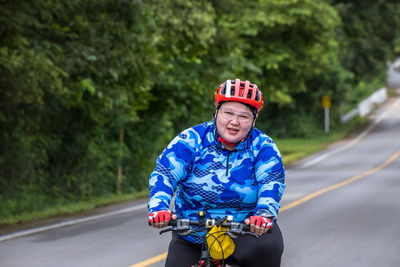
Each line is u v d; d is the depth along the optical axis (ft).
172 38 69.82
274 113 204.54
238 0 118.11
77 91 57.88
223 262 14.51
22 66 48.85
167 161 15.38
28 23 51.06
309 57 131.95
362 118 247.50
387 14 217.97
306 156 139.54
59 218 51.49
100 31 57.47
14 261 32.42
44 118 73.51
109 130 87.81
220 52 86.53
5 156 65.51
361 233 40.96
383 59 217.97
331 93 205.16
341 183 78.89
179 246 15.97
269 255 15.51
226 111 14.90
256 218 13.98
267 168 15.39
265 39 126.00
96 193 77.87
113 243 37.81
